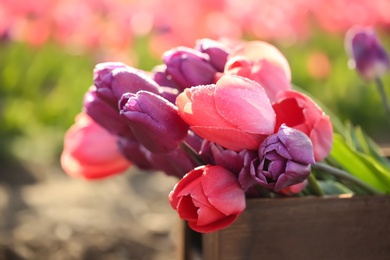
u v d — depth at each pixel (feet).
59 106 9.89
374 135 9.64
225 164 2.41
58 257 5.06
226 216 2.38
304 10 8.50
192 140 2.63
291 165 2.32
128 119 2.39
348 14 7.91
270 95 2.65
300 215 2.61
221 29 7.88
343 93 9.84
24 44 10.25
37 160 8.70
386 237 2.62
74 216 6.34
